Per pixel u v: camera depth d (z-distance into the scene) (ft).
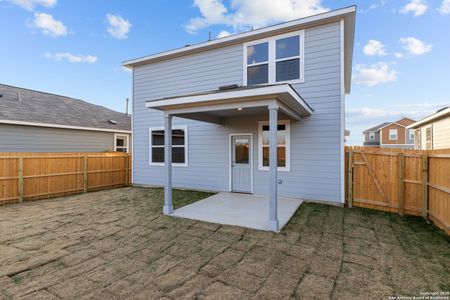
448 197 14.06
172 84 29.55
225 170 26.86
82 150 40.14
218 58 26.71
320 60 21.81
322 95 21.81
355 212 19.06
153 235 14.30
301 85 22.53
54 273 9.90
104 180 32.17
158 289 8.73
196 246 12.65
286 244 12.81
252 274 9.78
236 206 20.66
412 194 18.25
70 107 45.73
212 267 10.39
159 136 30.91
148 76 31.17
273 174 14.94
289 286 8.89
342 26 20.98
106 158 32.55
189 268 10.31
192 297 8.24
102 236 14.17
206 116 23.61
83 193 28.99
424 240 13.25
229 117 26.35
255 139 25.25
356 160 20.90
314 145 22.25
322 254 11.59
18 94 38.91
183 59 28.84
